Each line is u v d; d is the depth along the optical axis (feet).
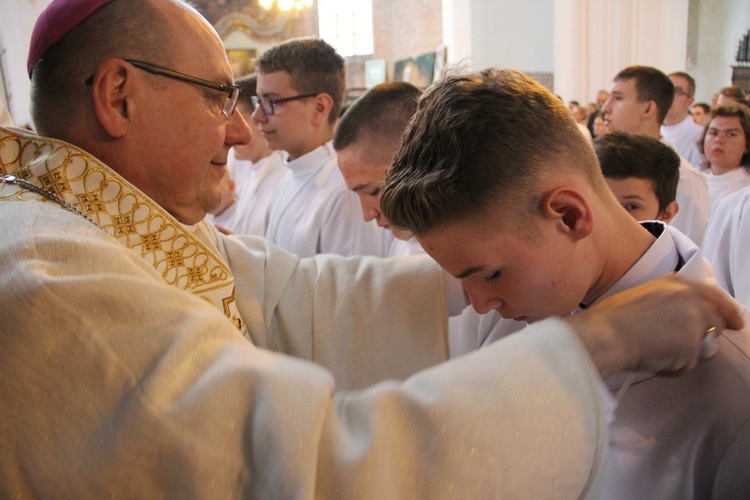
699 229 8.86
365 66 51.57
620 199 5.34
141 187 3.11
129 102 2.93
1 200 2.69
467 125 2.51
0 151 2.96
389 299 3.89
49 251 2.19
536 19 35.42
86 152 2.93
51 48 2.90
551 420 1.92
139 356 1.97
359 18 54.49
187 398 1.86
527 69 35.70
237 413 1.87
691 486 2.64
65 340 1.92
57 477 1.84
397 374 3.83
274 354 2.15
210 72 3.09
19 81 18.78
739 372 2.50
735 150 10.82
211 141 3.15
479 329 4.05
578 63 30.71
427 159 2.62
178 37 2.98
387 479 1.81
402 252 6.23
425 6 45.62
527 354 2.06
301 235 7.20
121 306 2.04
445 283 3.88
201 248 3.28
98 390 1.90
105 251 2.32
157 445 1.81
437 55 39.29
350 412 2.00
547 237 2.56
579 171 2.66
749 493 2.50
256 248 4.33
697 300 2.28
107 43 2.87
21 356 1.89
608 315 2.23
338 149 5.25
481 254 2.57
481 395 1.96
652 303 2.27
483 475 1.85
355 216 6.94
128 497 1.82
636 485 2.77
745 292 7.22
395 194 2.68
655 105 10.57
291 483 1.72
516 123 2.52
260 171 9.36
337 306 3.91
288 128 7.51
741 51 28.76
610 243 2.77
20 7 18.21
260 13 49.62
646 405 2.73
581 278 2.67
